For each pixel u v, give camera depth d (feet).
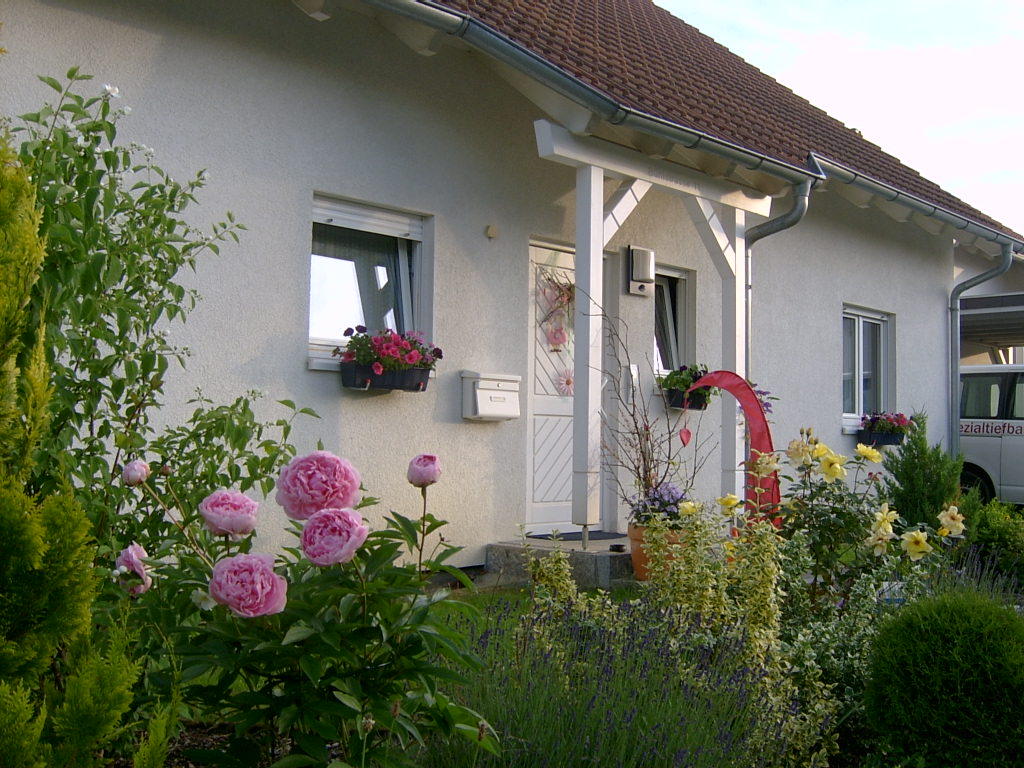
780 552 17.02
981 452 46.42
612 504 30.14
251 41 22.03
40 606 6.58
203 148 21.12
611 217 25.29
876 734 13.64
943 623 12.68
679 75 33.42
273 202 22.27
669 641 13.41
